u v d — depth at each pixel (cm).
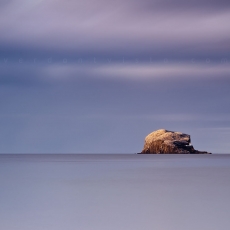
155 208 3719
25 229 2830
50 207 3791
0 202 4112
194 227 2869
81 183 6216
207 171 9344
